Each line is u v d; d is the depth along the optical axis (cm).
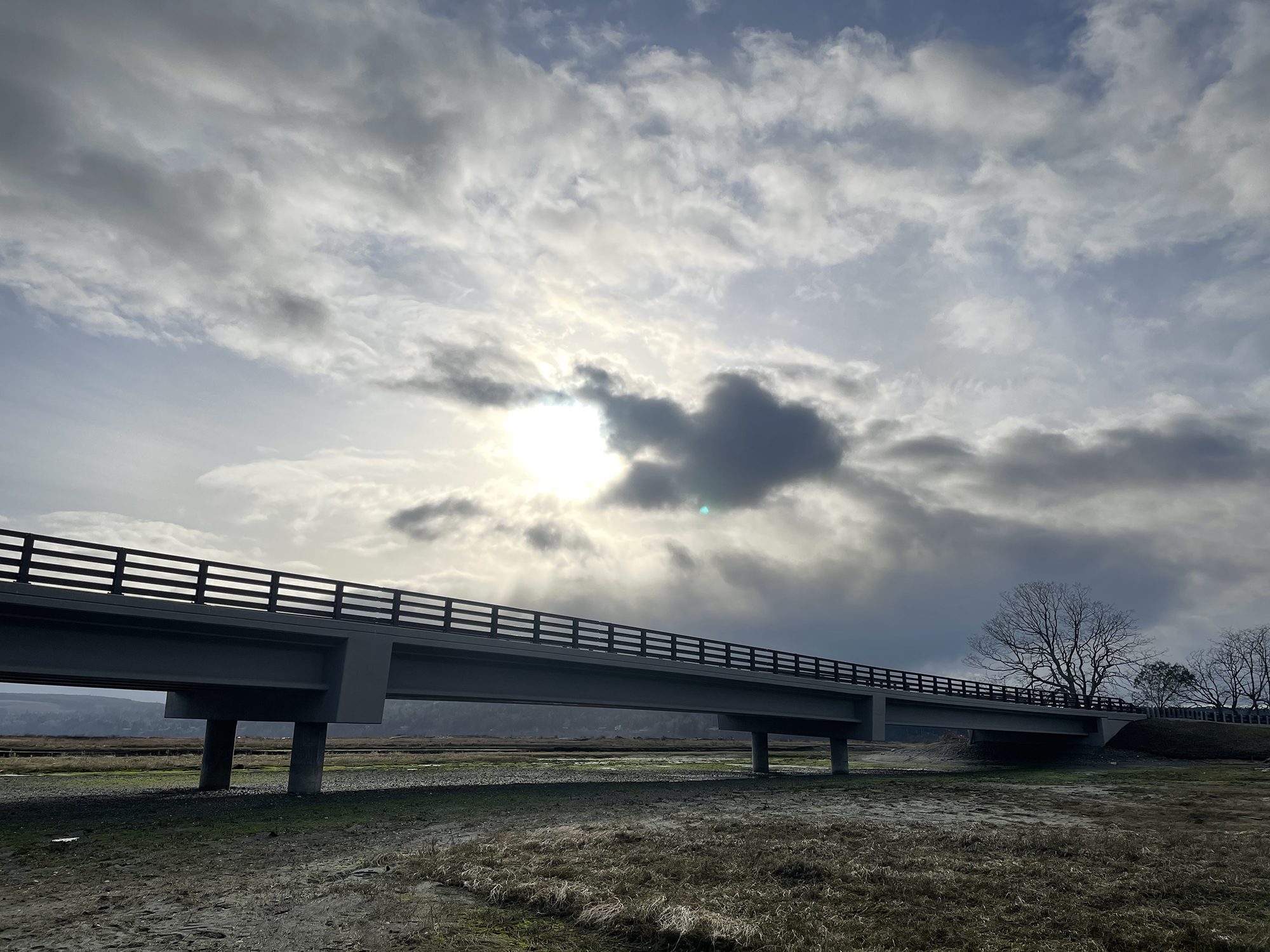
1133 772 4906
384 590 3103
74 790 3133
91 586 2433
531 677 3728
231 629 2722
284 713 3089
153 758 5231
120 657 2580
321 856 1680
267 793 3016
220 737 3319
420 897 1273
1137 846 1762
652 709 4334
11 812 2375
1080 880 1423
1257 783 3741
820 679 5103
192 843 1831
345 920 1156
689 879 1388
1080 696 7500
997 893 1320
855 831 2003
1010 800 2897
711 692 4559
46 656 2444
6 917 1188
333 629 2909
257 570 2788
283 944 1050
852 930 1100
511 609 3528
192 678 2708
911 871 1490
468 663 3497
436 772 4300
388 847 1781
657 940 1059
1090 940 1068
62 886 1392
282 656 2931
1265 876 1464
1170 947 1050
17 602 2258
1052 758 6512
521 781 3741
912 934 1089
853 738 5322
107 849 1759
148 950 1026
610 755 7088
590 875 1389
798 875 1440
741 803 2780
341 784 3456
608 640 3934
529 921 1152
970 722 6231
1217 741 6544
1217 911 1225
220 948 1038
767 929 1088
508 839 1792
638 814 2414
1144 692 9956
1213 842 1833
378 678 3008
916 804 2761
